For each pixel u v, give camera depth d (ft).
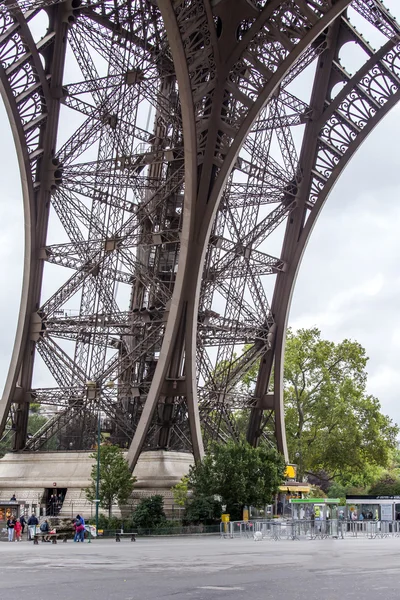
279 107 232.94
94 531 187.11
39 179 221.87
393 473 507.71
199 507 211.41
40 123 218.38
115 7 213.87
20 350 226.17
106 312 227.81
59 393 230.89
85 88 218.59
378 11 203.41
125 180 225.56
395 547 137.59
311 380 318.86
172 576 74.84
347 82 227.20
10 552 124.98
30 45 202.90
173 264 228.22
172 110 221.46
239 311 235.81
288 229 241.35
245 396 247.29
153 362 232.12
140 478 221.46
